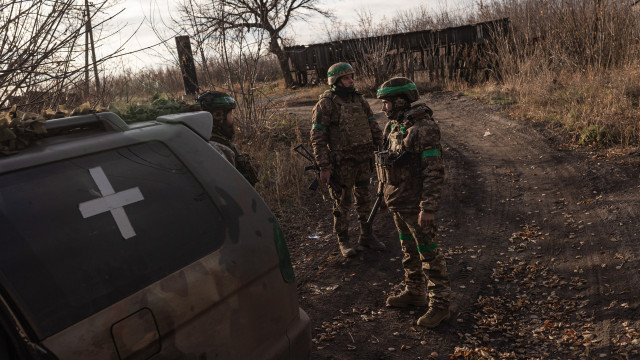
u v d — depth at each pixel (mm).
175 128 1714
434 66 15914
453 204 5215
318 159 3865
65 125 1538
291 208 5422
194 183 1604
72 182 1384
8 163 1336
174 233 1466
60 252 1249
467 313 3166
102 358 1206
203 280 1455
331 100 3852
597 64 10234
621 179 5160
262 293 1653
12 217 1238
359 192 4105
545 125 7883
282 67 19281
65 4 2854
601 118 6977
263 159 6668
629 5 10773
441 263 3008
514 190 5504
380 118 10180
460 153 7258
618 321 2803
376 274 3842
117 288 1284
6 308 1126
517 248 4059
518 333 2895
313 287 3711
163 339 1341
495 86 12102
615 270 3389
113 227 1366
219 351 1492
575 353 2613
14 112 1604
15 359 1144
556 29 11680
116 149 1529
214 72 7559
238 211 1647
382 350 2852
